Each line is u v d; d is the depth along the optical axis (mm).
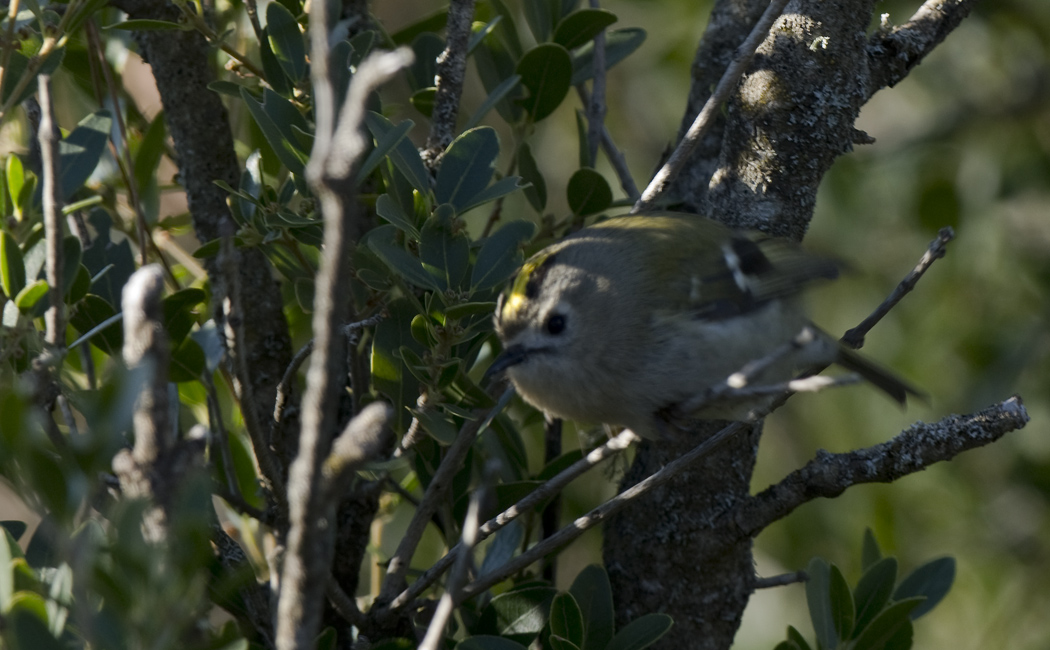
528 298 6055
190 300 5660
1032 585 11188
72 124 8023
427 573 5426
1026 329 11352
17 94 5031
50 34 5152
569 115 12391
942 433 5496
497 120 12195
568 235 6566
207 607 4406
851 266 6695
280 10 6027
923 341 11664
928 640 11594
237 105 7691
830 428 12133
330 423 3045
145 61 6508
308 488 3055
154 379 3412
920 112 13438
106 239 6965
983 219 11742
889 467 5613
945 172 11867
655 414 5980
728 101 6312
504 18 7711
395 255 5430
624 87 12828
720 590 6160
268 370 6438
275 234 5785
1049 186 11680
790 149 6098
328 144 2809
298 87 6070
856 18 6023
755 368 4348
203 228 6516
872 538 7047
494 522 5441
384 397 6043
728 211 6312
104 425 3262
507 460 6762
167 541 3363
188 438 3521
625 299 5945
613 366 5922
